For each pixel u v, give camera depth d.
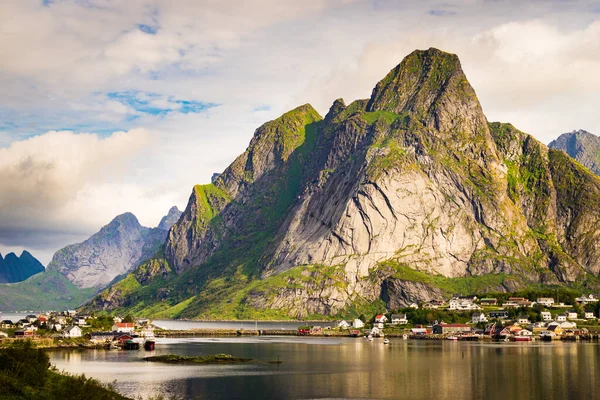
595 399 172.00
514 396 176.25
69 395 145.75
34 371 151.88
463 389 186.62
